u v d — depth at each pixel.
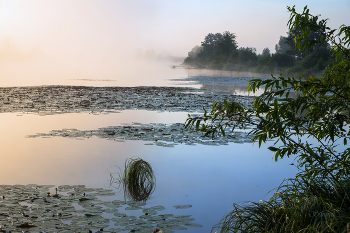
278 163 6.62
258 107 2.92
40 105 14.62
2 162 6.41
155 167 6.29
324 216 2.83
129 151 7.37
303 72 39.19
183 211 4.34
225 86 29.59
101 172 5.91
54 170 5.98
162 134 9.11
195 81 36.72
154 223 3.91
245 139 8.75
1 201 4.42
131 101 16.72
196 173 5.96
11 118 11.34
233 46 79.81
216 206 4.51
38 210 4.15
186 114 12.67
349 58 3.07
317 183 3.52
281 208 3.27
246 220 3.31
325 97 2.84
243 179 5.67
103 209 4.28
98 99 17.31
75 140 8.32
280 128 2.84
